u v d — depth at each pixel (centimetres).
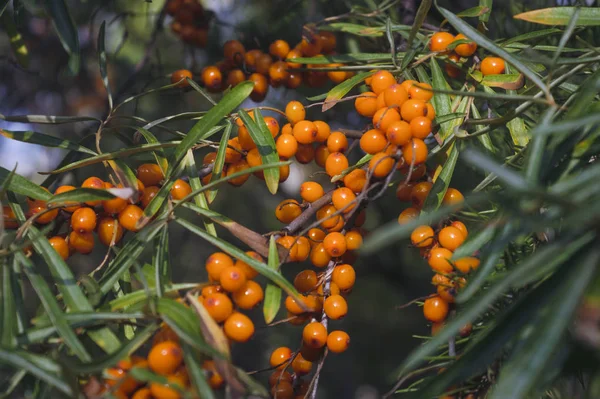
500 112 59
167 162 54
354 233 53
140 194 52
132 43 92
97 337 49
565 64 53
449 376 47
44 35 89
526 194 44
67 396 48
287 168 54
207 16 69
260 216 123
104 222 52
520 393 44
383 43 66
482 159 45
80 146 54
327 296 52
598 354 46
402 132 51
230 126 54
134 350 48
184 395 46
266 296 50
